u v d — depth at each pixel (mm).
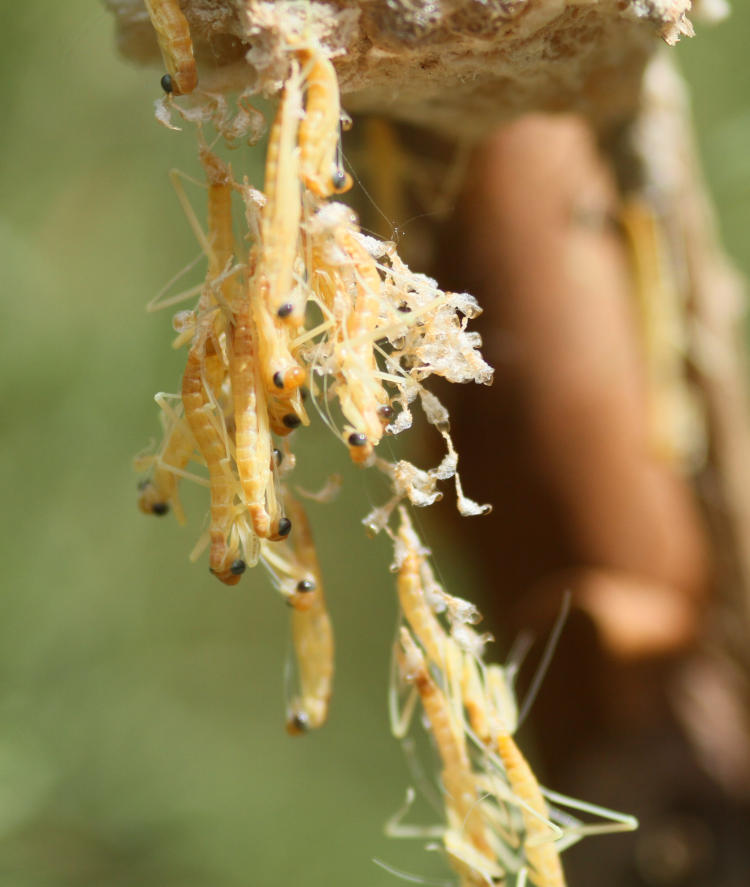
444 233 153
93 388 204
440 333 108
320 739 254
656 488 161
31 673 201
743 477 163
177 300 110
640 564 162
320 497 116
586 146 153
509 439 159
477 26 107
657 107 142
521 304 156
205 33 108
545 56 113
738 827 153
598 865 155
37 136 195
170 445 113
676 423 161
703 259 157
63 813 209
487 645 170
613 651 157
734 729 158
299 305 106
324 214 105
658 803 155
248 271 108
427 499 110
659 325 156
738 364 163
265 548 115
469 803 115
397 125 131
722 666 161
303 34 105
